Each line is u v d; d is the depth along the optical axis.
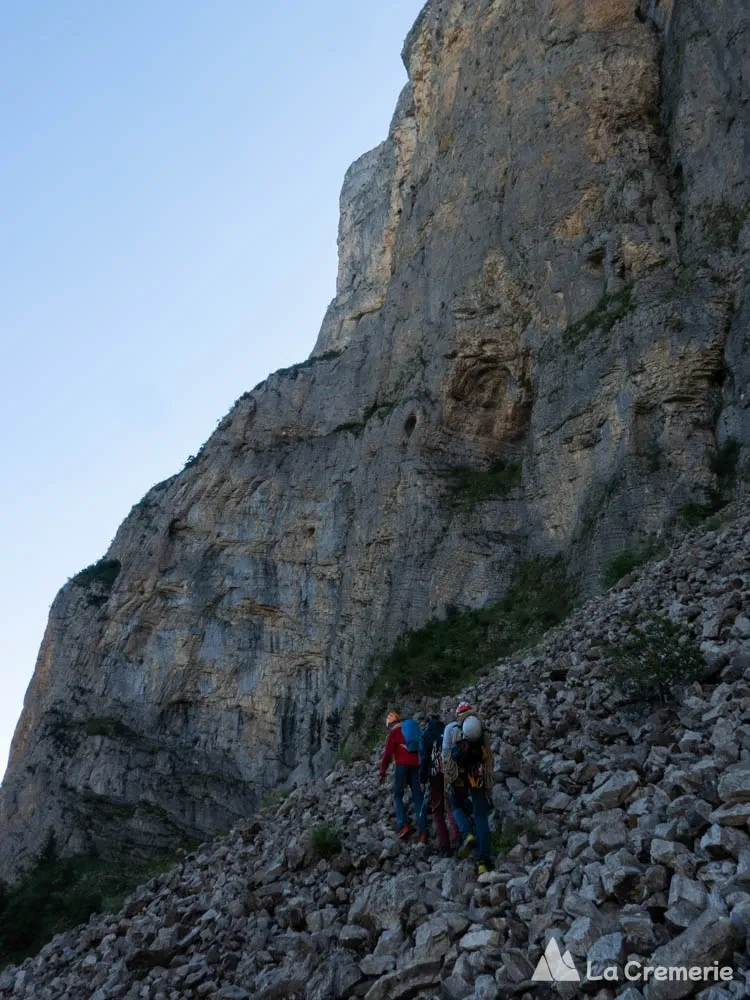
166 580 50.06
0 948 28.25
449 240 41.41
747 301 26.11
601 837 6.58
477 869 7.64
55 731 48.53
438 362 38.12
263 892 9.67
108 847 40.25
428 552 33.91
